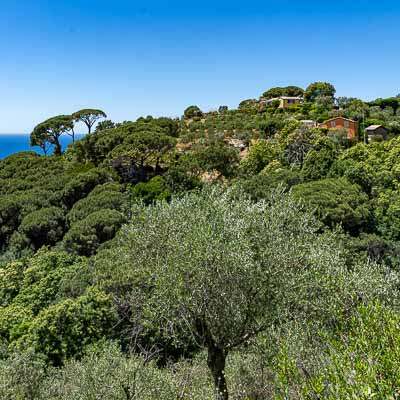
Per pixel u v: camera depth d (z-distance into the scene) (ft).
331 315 24.93
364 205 88.43
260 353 26.20
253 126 194.59
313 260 29.43
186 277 26.96
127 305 49.93
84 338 49.55
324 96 250.16
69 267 69.82
